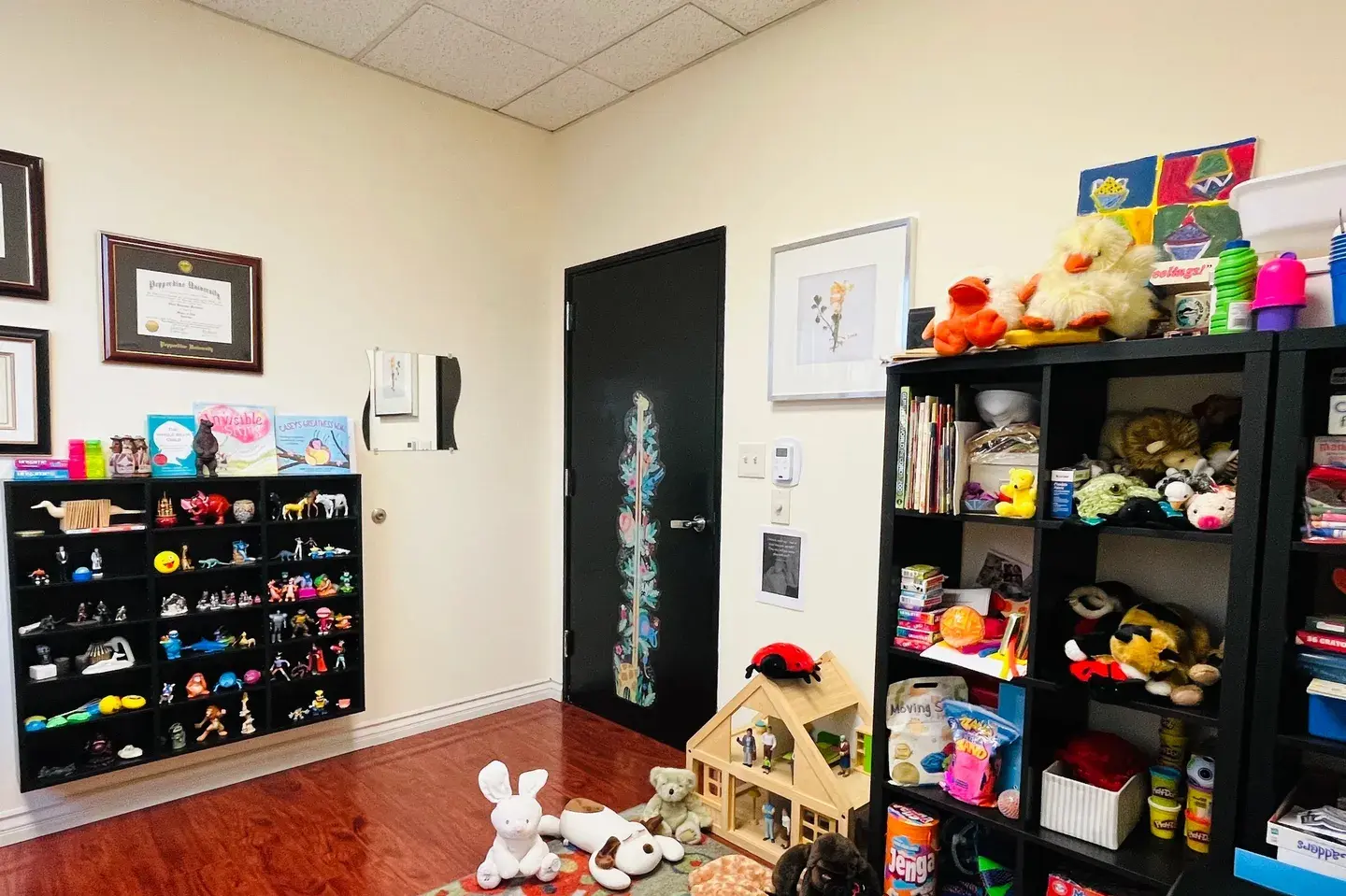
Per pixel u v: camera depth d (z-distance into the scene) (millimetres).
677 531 2658
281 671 2334
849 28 2098
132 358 2135
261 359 2381
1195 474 1333
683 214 2611
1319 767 1337
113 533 2086
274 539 2400
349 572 2482
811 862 1459
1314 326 1188
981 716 1603
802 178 2227
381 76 2652
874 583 2039
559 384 3189
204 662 2283
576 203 3076
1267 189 1228
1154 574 1570
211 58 2273
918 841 1609
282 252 2436
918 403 1642
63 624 1974
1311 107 1365
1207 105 1481
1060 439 1460
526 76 2666
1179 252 1491
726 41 2406
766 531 2330
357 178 2604
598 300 2982
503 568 3068
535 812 1847
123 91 2121
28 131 1974
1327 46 1347
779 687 1964
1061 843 1400
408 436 2756
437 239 2828
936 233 1908
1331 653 1159
